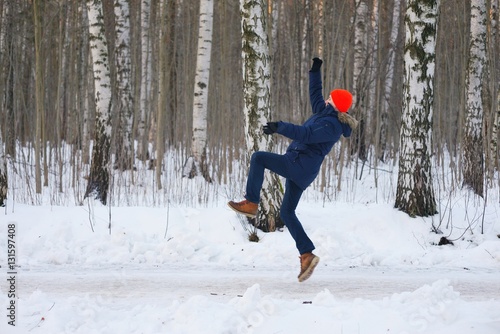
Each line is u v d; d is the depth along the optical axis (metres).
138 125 20.45
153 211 10.30
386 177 18.22
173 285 7.09
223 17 19.12
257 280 7.40
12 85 19.53
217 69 22.05
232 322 5.23
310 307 5.64
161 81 16.39
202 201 12.65
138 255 8.69
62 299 6.26
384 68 21.83
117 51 16.92
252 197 5.52
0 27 18.30
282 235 9.70
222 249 9.07
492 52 16.98
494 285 7.30
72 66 20.00
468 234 9.98
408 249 9.55
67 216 9.93
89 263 8.45
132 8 22.31
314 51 20.00
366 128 21.58
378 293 6.82
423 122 10.55
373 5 22.97
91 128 22.73
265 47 10.20
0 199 10.85
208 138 21.66
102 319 5.58
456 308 5.46
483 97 16.97
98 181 12.88
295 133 5.31
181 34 21.75
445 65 20.45
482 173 14.21
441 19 19.92
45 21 20.66
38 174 13.45
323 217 10.79
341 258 8.91
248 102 10.18
